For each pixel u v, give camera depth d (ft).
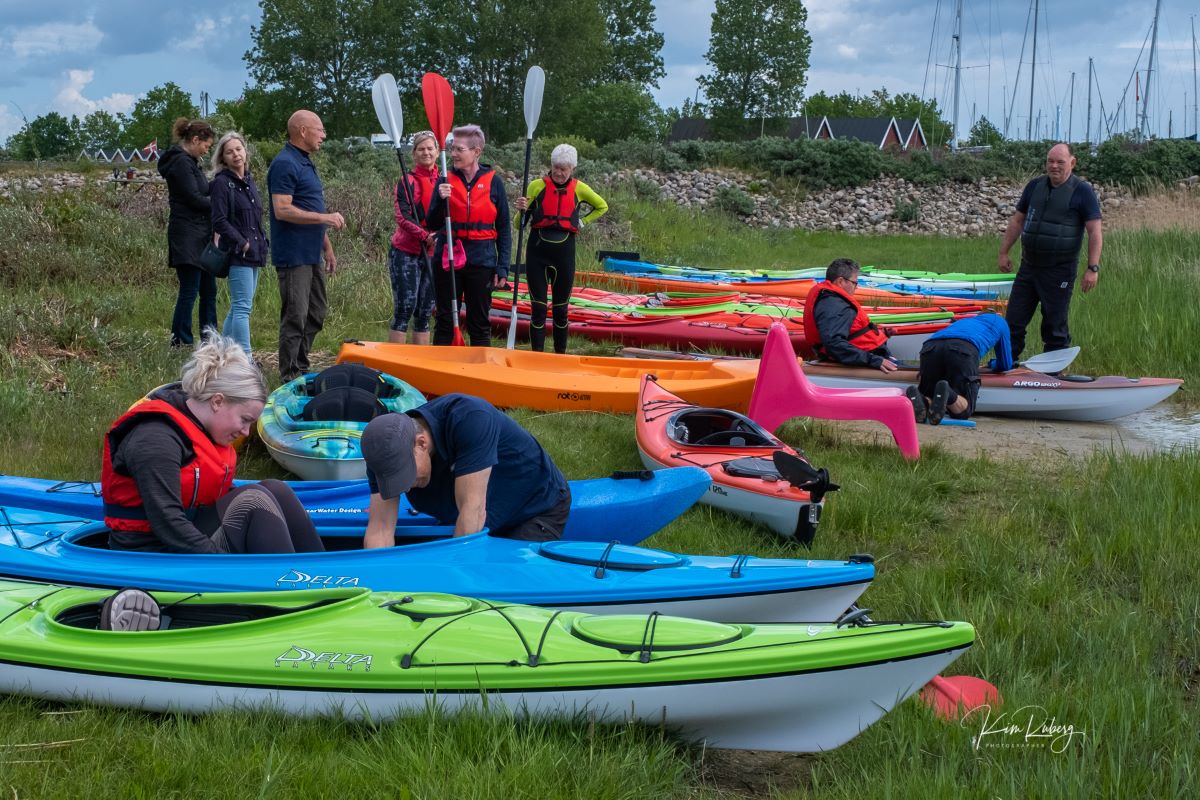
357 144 68.44
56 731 9.77
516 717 9.84
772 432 21.36
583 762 9.29
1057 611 13.88
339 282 37.55
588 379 24.49
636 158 91.09
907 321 34.58
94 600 10.97
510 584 11.59
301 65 204.13
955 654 9.54
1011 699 10.98
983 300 40.96
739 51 214.48
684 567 12.10
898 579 15.08
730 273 48.49
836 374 26.50
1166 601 14.40
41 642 10.23
